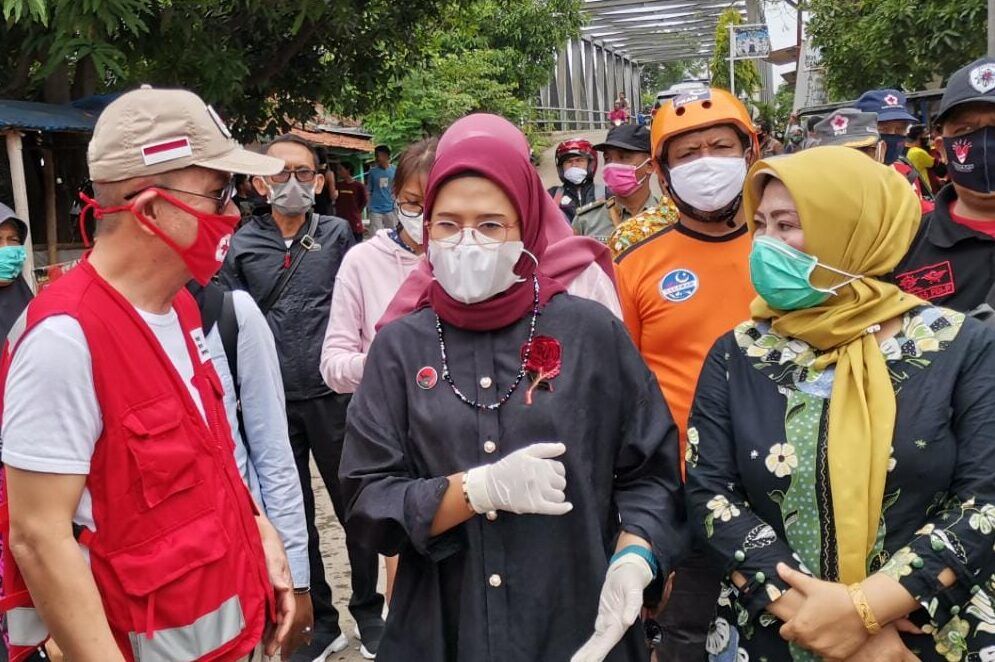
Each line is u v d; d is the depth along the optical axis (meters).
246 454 2.71
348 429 2.17
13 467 1.85
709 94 3.23
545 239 2.26
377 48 12.20
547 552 2.03
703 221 3.19
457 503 1.92
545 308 2.16
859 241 2.17
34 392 1.85
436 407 2.09
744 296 3.10
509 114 21.53
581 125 38.59
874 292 2.17
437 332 2.16
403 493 2.00
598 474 2.11
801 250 2.21
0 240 3.82
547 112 31.05
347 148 18.38
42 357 1.85
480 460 2.05
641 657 2.12
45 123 7.73
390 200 16.25
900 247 2.22
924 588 1.97
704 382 2.36
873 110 5.93
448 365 2.13
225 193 2.08
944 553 1.97
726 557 2.18
